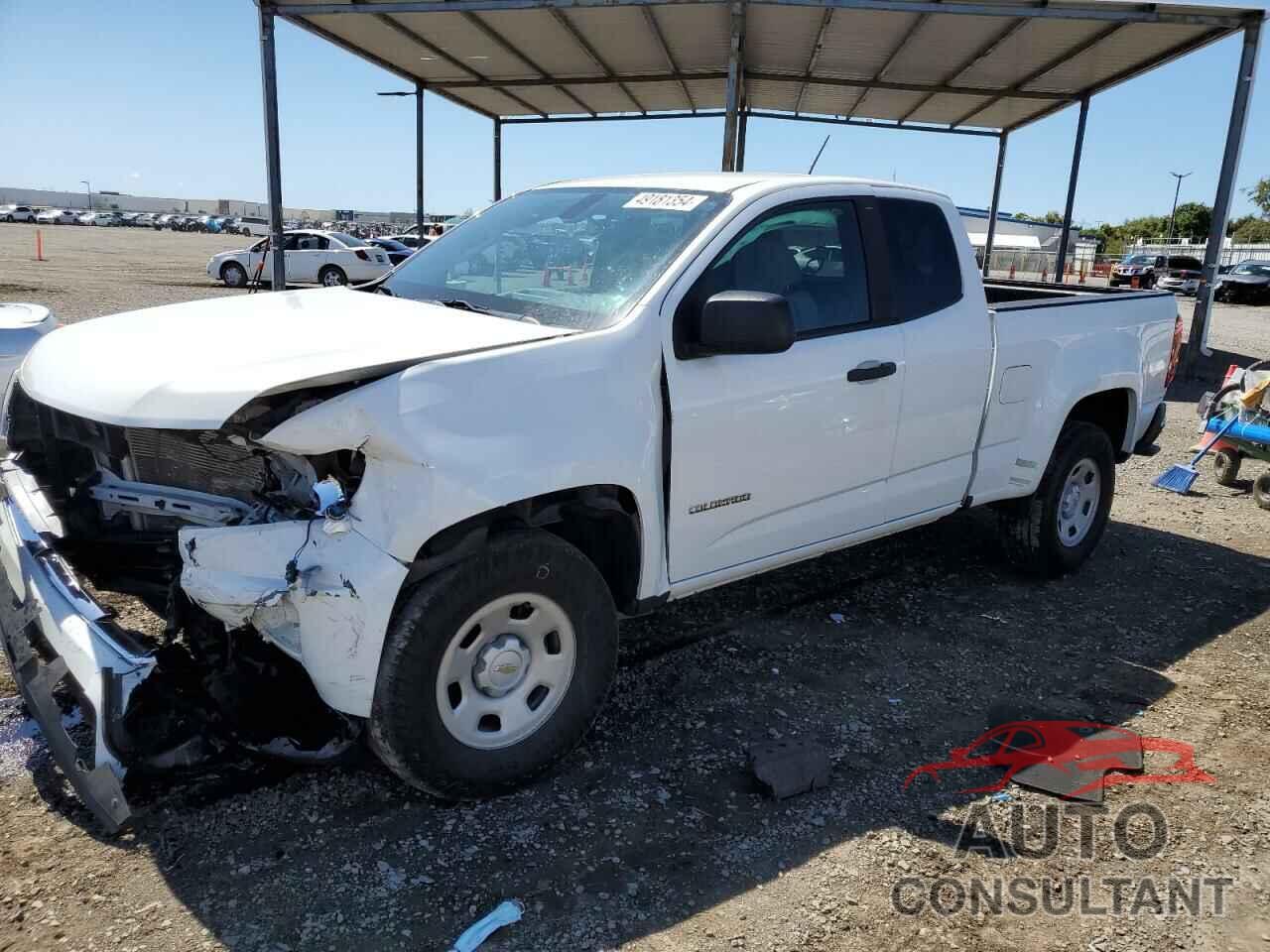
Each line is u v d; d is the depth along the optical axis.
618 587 3.47
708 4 10.57
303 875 2.71
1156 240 91.81
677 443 3.32
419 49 12.65
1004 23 11.05
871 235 4.09
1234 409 7.19
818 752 3.32
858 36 11.88
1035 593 5.12
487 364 2.89
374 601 2.68
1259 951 2.57
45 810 2.96
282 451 2.74
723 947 2.51
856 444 3.97
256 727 2.90
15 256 32.41
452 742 2.92
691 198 3.79
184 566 2.74
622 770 3.31
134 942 2.44
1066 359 4.91
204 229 85.12
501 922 2.54
